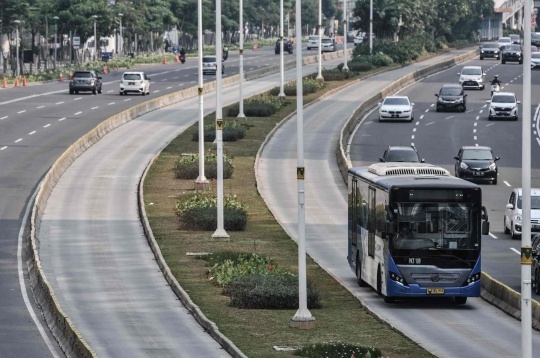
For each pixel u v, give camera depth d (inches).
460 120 5969.5
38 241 2977.4
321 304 2142.0
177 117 6028.5
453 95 6323.8
